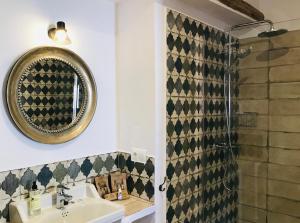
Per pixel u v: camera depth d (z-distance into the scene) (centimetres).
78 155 188
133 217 172
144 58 190
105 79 204
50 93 172
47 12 169
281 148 228
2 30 151
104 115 204
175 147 201
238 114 249
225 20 244
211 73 233
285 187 227
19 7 157
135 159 199
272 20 248
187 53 207
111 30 206
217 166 245
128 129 204
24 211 154
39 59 165
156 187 188
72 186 182
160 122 189
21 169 158
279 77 224
